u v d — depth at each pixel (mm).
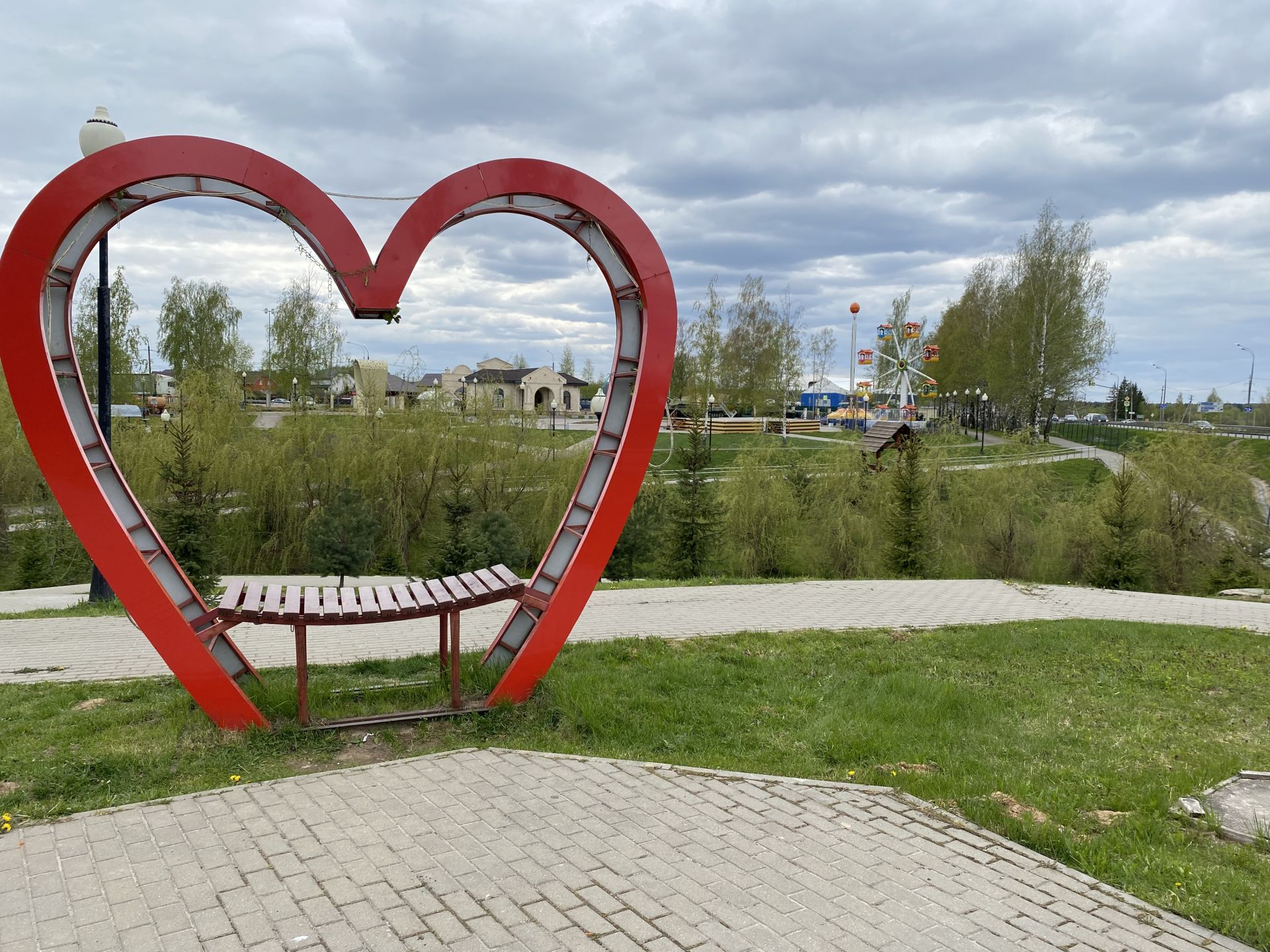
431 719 5566
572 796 4363
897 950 3035
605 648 7656
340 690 5969
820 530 24344
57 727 5301
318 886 3387
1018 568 23875
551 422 29672
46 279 4844
